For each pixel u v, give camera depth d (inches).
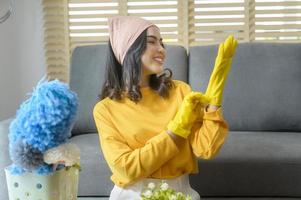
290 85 81.7
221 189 65.2
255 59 83.7
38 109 45.5
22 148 45.9
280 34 95.7
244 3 95.3
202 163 64.8
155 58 54.0
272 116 80.7
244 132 79.8
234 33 96.3
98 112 55.0
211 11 96.1
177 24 96.9
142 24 53.7
